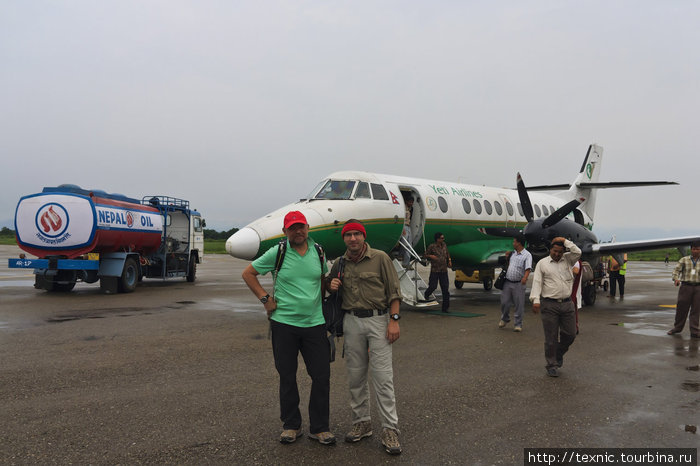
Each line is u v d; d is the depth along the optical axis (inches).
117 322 375.2
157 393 201.3
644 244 472.4
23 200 545.6
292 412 154.3
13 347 285.4
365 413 156.9
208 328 351.9
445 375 233.5
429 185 553.0
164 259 687.1
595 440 156.3
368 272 152.6
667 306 515.2
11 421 169.2
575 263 255.9
